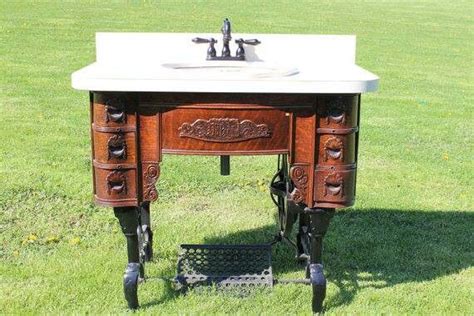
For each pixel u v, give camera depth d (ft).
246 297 9.16
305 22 48.65
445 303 9.20
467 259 10.81
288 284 9.59
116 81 7.48
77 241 11.00
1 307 8.77
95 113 7.97
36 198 13.02
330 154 8.08
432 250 11.14
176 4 54.70
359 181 14.85
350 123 8.04
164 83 7.50
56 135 17.98
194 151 8.00
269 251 10.37
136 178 8.12
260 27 44.78
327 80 7.54
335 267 10.39
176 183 14.25
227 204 13.16
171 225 11.89
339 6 60.85
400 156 17.06
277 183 10.42
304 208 8.50
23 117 19.89
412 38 44.34
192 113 7.89
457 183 14.94
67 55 31.89
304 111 7.97
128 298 8.69
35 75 26.76
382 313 8.86
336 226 12.15
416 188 14.49
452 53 38.93
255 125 7.91
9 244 10.93
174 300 9.10
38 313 8.66
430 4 66.90
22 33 37.60
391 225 12.27
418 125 20.80
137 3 53.83
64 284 9.45
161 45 9.44
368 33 45.47
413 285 9.75
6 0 51.37
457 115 22.67
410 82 29.40
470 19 56.18
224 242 11.27
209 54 9.14
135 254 8.70
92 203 12.89
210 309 8.85
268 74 7.92
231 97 7.83
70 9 48.55
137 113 7.93
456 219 12.64
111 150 8.00
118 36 9.38
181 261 9.95
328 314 8.72
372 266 10.45
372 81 7.64
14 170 14.53
